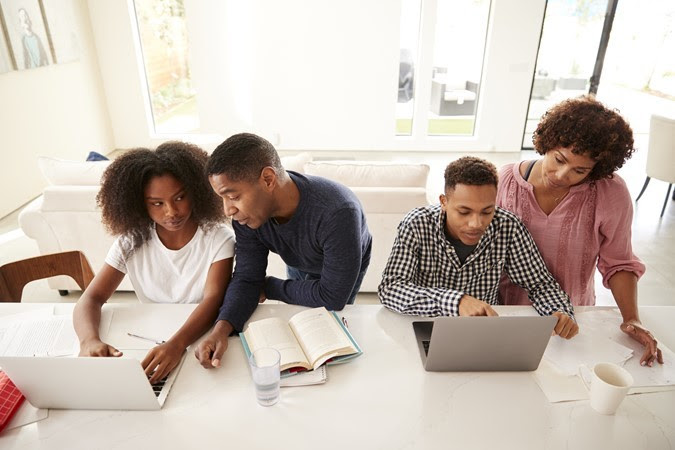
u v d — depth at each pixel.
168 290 1.38
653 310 1.26
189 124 5.45
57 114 4.28
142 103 5.29
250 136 1.04
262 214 1.07
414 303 1.17
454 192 1.09
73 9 4.55
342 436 0.86
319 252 1.20
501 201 1.35
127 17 4.91
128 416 0.91
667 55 5.18
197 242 1.34
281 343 1.06
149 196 1.22
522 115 5.27
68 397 0.91
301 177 1.17
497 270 1.26
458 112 5.48
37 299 2.49
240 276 1.26
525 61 5.00
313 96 5.23
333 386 0.98
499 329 0.95
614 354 1.08
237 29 4.93
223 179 0.98
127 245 1.32
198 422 0.89
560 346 1.11
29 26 3.80
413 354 1.08
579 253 1.28
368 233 1.40
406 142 5.45
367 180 2.33
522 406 0.94
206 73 5.12
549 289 1.23
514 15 4.81
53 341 1.12
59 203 2.22
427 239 1.23
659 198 3.97
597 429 0.88
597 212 1.21
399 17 4.86
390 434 0.86
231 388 0.98
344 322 1.18
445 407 0.93
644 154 5.13
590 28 4.91
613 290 1.26
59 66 4.31
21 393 0.93
